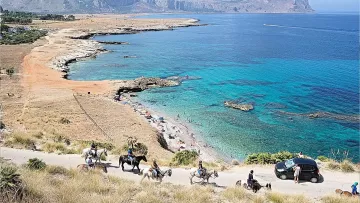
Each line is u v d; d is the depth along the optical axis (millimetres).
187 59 117000
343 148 47188
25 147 32531
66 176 22562
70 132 45531
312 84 82562
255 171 30031
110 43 153125
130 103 66062
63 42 143125
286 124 56062
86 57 115188
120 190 19203
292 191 25078
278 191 23844
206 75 92000
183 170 29156
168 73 94000
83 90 71938
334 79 87938
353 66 107688
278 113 61312
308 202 21609
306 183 26953
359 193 24562
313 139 50219
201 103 67250
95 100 63438
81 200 15695
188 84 82000
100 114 55000
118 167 28406
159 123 55375
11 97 60812
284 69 101688
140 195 18422
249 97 71312
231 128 54438
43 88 70000
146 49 139750
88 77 87438
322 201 22641
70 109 55719
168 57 120750
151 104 66312
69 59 106625
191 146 47375
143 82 79938
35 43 134875
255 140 49938
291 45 159875
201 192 21234
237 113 61469
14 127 44344
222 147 47469
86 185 19297
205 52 133750
